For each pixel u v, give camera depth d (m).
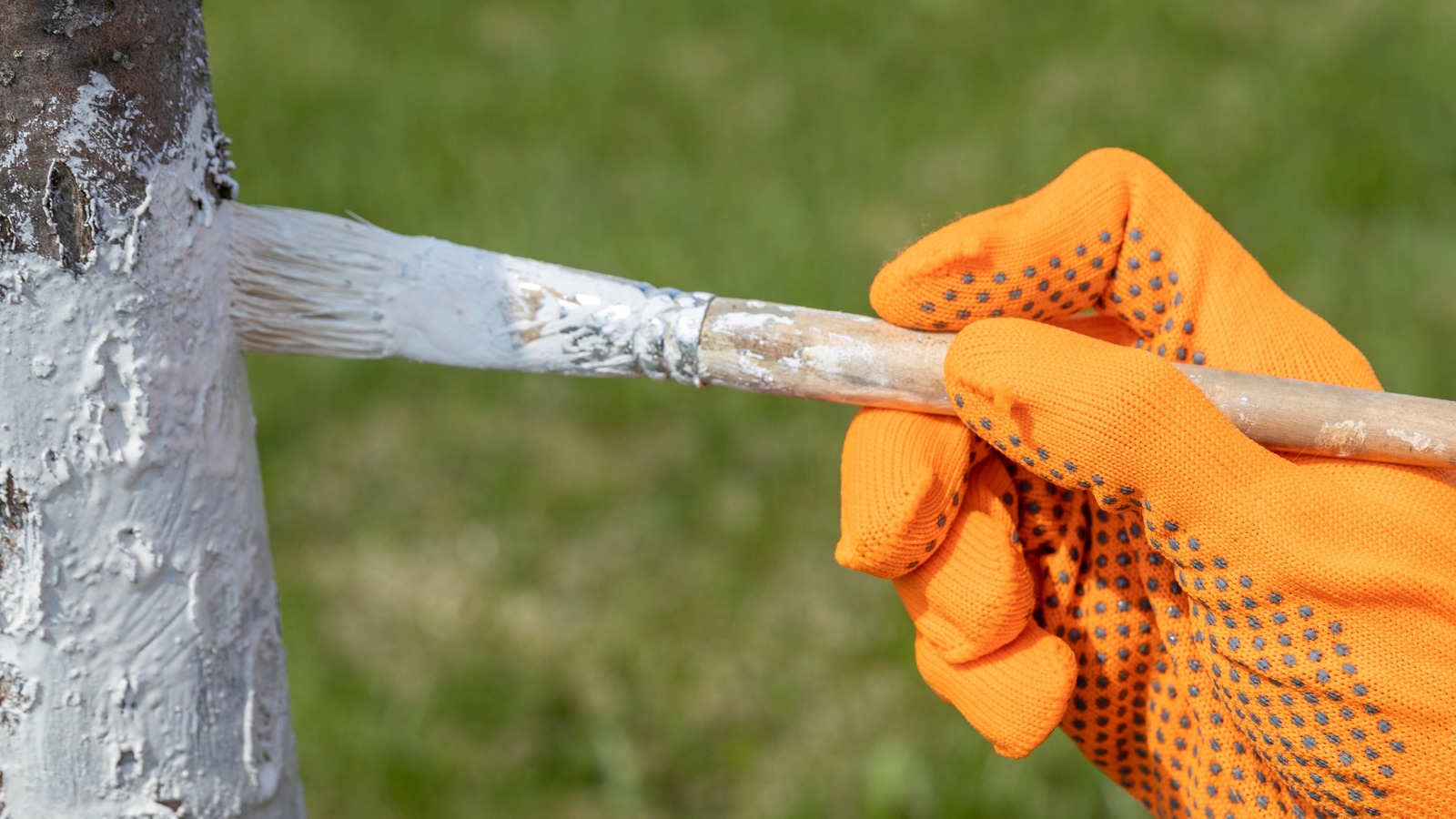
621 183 1.73
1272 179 1.64
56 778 0.66
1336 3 2.01
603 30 2.05
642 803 1.06
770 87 1.91
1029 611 0.66
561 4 2.15
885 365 0.66
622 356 0.67
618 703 1.13
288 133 1.80
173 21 0.64
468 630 1.20
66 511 0.64
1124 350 0.64
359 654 1.17
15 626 0.65
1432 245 1.56
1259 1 2.03
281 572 1.24
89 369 0.64
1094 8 2.04
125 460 0.64
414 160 1.76
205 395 0.65
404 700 1.12
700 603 1.21
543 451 1.39
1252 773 0.68
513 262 0.67
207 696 0.66
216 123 0.65
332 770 1.06
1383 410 0.64
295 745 0.69
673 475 1.35
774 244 1.60
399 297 0.67
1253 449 0.64
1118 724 0.70
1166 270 0.67
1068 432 0.64
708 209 1.67
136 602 0.65
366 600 1.24
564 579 1.25
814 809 1.03
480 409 1.44
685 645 1.17
